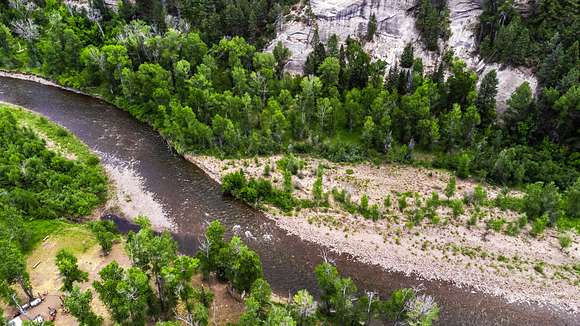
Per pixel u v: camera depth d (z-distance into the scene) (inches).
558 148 4271.7
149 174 4323.3
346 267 3417.8
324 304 2952.8
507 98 4635.8
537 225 3535.9
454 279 3321.9
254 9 5482.3
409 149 4384.8
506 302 3181.6
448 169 4313.5
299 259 3494.1
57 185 3875.5
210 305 3053.6
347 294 2787.9
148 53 5398.6
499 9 4707.2
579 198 3715.6
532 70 4598.9
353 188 4060.0
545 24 4697.3
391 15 5211.6
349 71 4867.1
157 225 3777.1
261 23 5629.9
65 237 3538.4
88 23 6156.5
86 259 3363.7
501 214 3794.3
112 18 6245.1
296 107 4635.8
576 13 4618.6
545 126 4372.5
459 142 4461.1
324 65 4790.8
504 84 4680.1
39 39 6038.4
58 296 3053.6
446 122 4360.2
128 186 4168.3
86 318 2635.3
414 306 2652.6
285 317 2485.2
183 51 5236.2
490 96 4453.7
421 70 4729.3
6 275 2829.7
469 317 3100.4
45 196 3791.8
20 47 6215.6
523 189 4092.0
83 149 4618.6
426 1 4997.5
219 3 5743.1
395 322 2802.7
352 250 3533.5
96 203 3922.2
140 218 3297.2
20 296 3056.1
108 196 4035.4
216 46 5300.2
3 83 5772.6
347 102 4581.7
